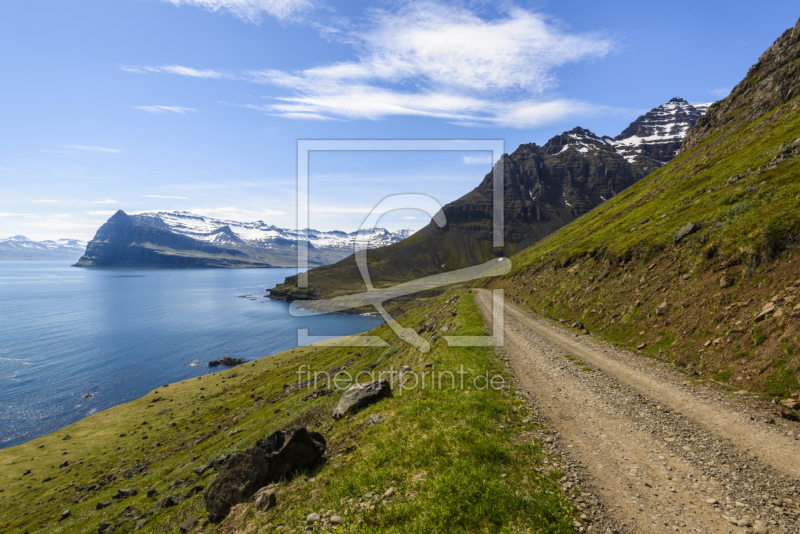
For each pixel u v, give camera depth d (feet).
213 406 282.97
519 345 99.55
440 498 28.09
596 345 101.86
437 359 78.89
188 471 118.73
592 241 219.61
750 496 31.37
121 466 196.44
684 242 121.39
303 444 45.09
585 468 35.65
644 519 27.89
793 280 73.31
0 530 147.23
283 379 291.58
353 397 61.82
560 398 57.11
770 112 324.60
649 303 112.57
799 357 58.54
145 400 337.93
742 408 53.26
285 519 32.96
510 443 39.83
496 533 24.94
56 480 198.29
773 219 90.22
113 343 591.37
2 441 281.54
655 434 44.24
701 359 77.46
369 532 26.48
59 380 424.05
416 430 42.22
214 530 39.17
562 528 25.67
